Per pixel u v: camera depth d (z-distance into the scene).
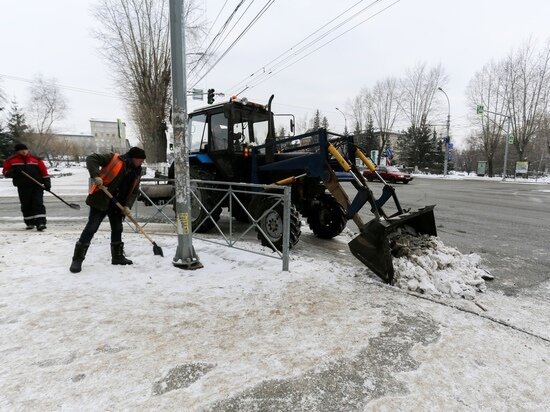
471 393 1.92
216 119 6.05
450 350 2.34
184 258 3.95
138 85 21.19
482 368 2.15
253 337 2.43
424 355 2.27
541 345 2.45
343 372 2.07
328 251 5.07
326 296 3.17
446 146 37.00
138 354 2.18
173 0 3.61
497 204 11.77
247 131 6.02
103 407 1.72
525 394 1.92
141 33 20.20
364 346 2.35
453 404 1.83
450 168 49.47
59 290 3.15
